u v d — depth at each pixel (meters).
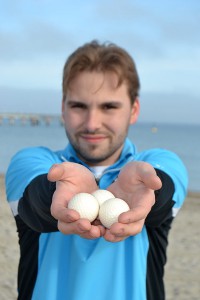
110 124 0.71
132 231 0.49
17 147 19.56
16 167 0.72
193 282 2.22
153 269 0.68
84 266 0.65
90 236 0.49
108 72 0.70
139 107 0.80
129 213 0.49
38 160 0.72
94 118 0.70
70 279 0.65
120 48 0.73
